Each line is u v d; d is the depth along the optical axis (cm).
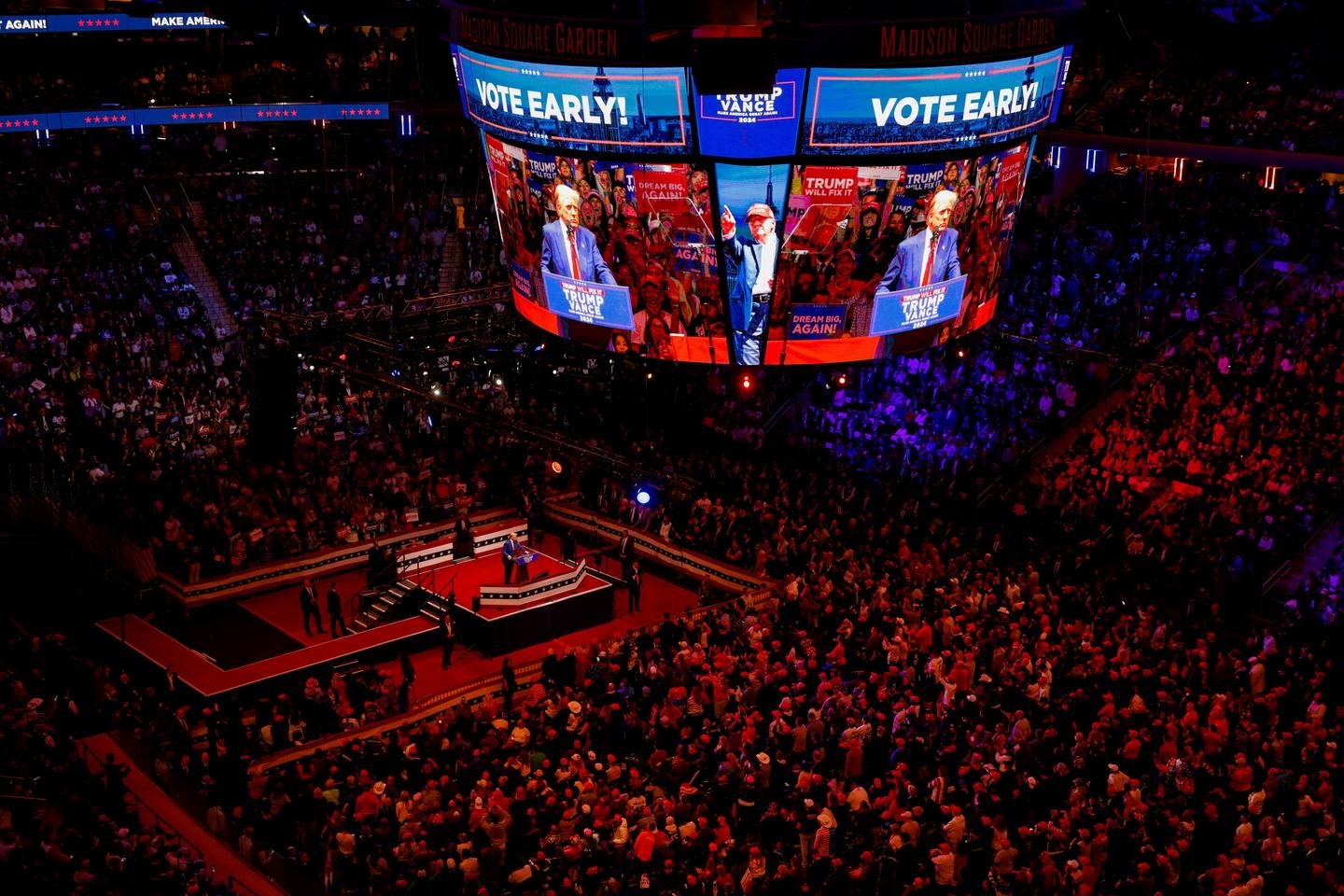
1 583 3406
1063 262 4175
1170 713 2402
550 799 2272
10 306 4056
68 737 2497
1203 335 3753
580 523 3822
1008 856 2012
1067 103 4459
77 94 4834
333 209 4941
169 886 1981
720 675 2608
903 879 2053
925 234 2008
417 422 3988
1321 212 4000
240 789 2448
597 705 2694
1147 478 3412
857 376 3997
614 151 1959
